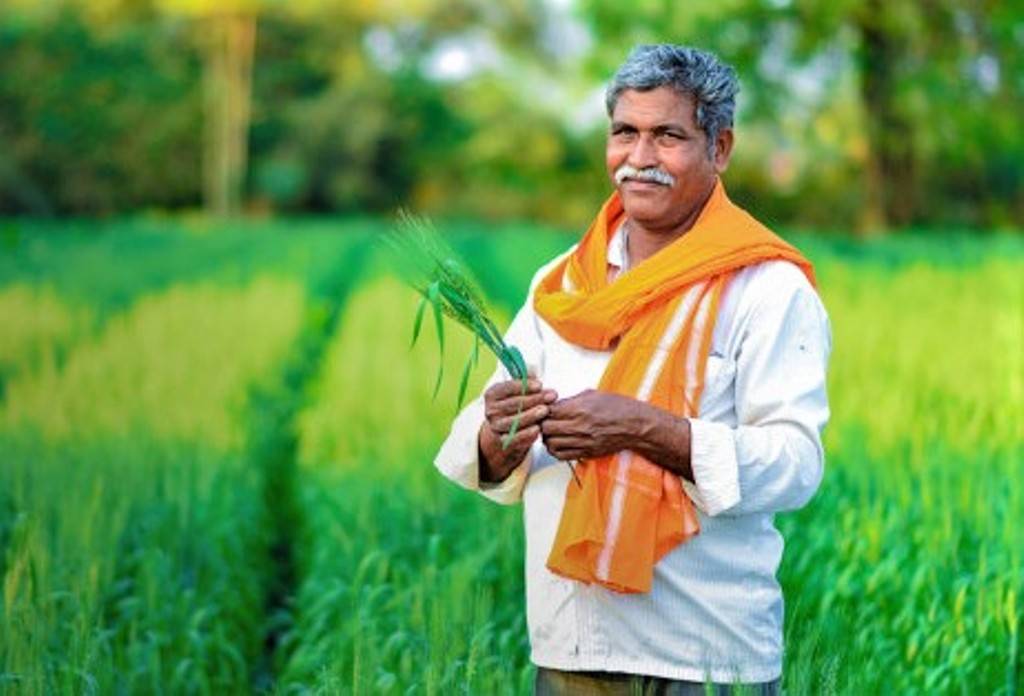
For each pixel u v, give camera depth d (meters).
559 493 3.93
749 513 3.70
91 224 41.59
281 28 67.50
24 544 6.35
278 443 11.70
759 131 41.12
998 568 6.11
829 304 15.87
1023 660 5.75
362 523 7.43
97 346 13.58
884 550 6.57
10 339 14.20
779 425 3.71
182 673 6.50
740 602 3.82
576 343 3.90
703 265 3.77
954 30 33.28
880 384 10.76
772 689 3.91
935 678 5.43
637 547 3.71
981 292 16.94
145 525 7.69
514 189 62.88
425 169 66.00
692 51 3.82
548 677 3.98
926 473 7.26
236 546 7.90
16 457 8.24
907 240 26.80
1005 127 33.19
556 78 66.50
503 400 3.79
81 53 60.66
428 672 4.49
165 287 21.34
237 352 14.14
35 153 59.94
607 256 3.98
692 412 3.76
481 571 6.55
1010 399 9.90
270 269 25.77
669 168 3.79
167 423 10.07
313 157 65.62
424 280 3.88
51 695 5.18
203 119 64.06
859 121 35.56
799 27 32.41
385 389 11.63
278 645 7.60
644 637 3.81
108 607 6.93
